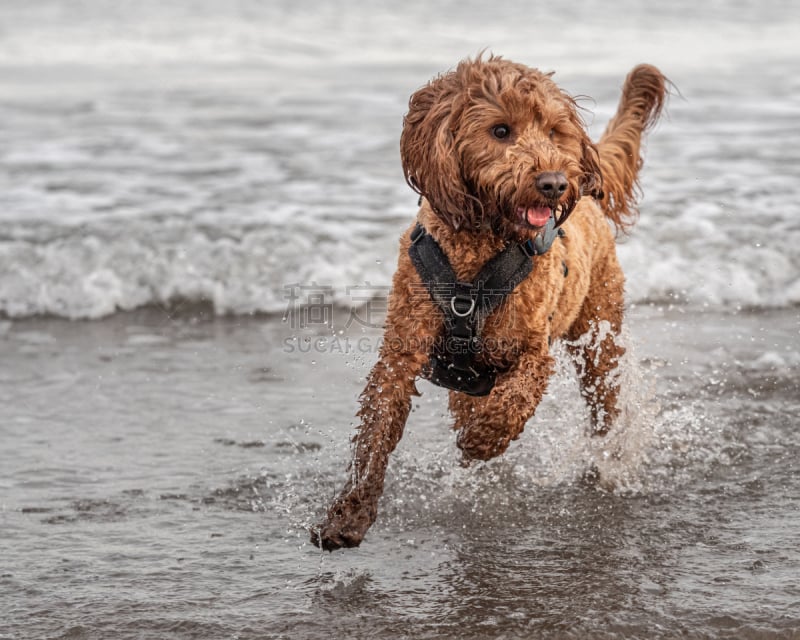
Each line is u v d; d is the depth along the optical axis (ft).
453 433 22.70
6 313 32.17
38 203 40.29
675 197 40.27
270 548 17.89
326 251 35.01
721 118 55.72
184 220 37.88
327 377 27.07
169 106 61.21
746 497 19.81
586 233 21.21
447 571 17.03
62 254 34.01
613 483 20.68
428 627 15.12
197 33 89.61
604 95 60.13
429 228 18.12
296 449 22.40
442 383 19.27
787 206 39.24
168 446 22.48
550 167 16.71
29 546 17.71
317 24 95.20
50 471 21.01
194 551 17.70
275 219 38.19
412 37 89.45
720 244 35.63
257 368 27.73
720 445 22.30
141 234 36.11
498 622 15.23
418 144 17.78
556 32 93.04
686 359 27.71
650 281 33.68
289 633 14.97
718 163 45.96
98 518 18.89
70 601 15.83
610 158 23.04
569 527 18.74
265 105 61.16
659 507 19.47
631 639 14.61
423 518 19.22
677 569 16.83
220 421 23.97
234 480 20.74
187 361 28.27
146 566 17.07
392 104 61.00
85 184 43.45
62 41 84.94
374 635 14.90
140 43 85.15
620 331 22.54
